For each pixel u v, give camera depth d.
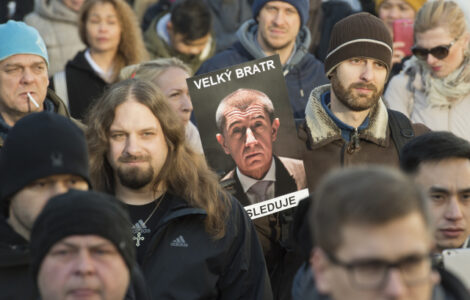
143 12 17.66
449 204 7.82
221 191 9.11
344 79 10.59
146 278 8.53
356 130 10.67
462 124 13.31
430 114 13.48
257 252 9.14
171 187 8.97
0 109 10.12
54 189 6.68
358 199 4.62
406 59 15.66
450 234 7.83
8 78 10.00
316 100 10.90
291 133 9.92
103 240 5.65
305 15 14.02
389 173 4.77
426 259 4.67
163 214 8.90
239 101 9.88
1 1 17.41
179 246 8.68
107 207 5.79
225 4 17.36
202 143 9.77
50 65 16.42
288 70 13.90
